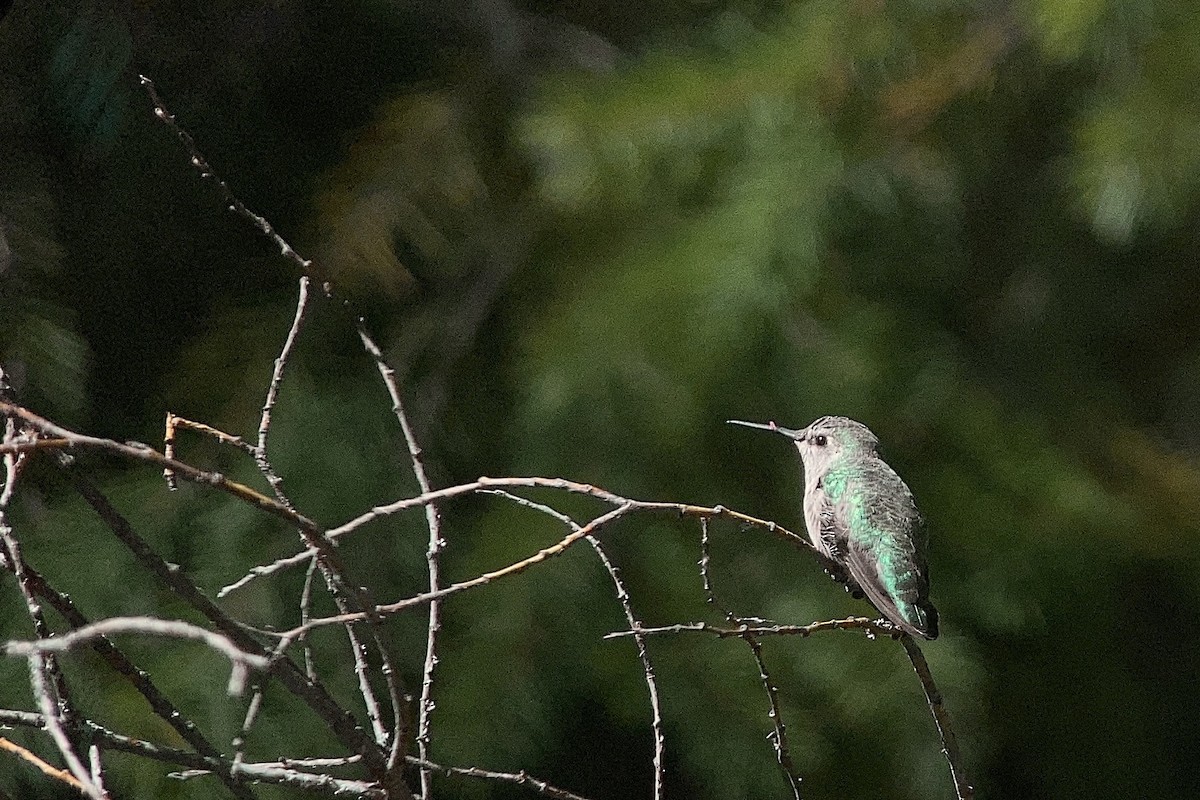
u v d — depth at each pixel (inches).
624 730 385.7
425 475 204.4
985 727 371.6
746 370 345.1
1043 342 444.5
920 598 282.2
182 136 198.4
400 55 409.4
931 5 353.1
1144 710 436.5
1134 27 332.5
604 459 346.9
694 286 334.3
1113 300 474.9
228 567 311.0
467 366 373.4
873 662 343.6
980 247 445.7
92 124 340.8
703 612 342.0
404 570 335.3
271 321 353.1
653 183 362.6
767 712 339.9
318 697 182.2
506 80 404.8
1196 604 457.4
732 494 350.9
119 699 292.7
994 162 415.2
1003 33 356.8
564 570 337.1
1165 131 337.1
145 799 285.9
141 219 364.5
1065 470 378.9
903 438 366.9
